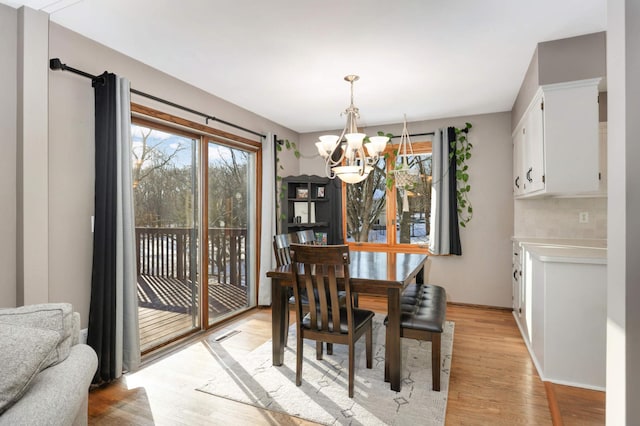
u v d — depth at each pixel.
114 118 2.41
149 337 3.01
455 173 4.29
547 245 2.99
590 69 2.42
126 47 2.55
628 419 1.00
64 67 2.18
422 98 3.69
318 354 2.77
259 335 3.35
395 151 4.68
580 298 2.30
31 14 1.99
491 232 4.23
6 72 1.93
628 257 1.00
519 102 3.48
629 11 1.01
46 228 2.05
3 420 1.00
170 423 1.96
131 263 2.51
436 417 1.99
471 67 2.92
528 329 2.98
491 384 2.37
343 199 5.13
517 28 2.31
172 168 3.25
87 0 1.96
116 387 2.35
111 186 2.38
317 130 5.16
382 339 3.20
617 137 1.06
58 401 1.12
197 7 2.04
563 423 1.90
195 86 3.32
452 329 3.46
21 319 1.34
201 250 3.54
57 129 2.22
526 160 3.23
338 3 2.01
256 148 4.26
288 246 3.36
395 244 4.81
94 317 2.29
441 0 1.99
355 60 2.77
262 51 2.61
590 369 2.29
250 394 2.25
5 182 1.93
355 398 2.20
